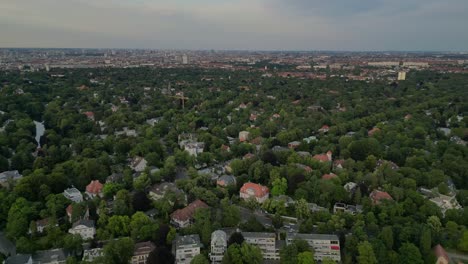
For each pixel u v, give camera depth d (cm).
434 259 17300
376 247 17238
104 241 18425
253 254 16700
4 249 18138
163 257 16525
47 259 16600
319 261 17762
